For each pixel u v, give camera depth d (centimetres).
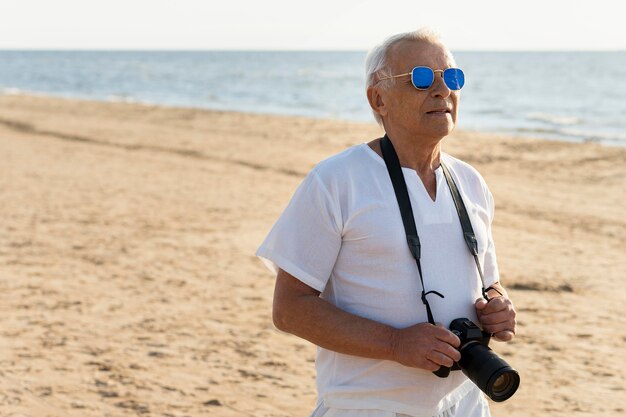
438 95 202
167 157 1619
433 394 205
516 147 1784
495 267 228
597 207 1109
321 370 218
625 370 491
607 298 660
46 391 441
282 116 2702
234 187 1247
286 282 209
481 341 201
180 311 608
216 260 781
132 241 862
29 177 1324
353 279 205
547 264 775
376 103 215
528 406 434
